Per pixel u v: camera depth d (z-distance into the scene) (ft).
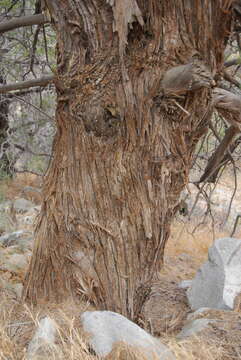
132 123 9.43
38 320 9.73
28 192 28.60
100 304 10.18
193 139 10.11
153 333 11.50
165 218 10.30
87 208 9.98
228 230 24.35
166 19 8.90
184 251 20.74
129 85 9.25
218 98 9.91
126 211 9.87
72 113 9.82
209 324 10.56
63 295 10.29
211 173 14.38
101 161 9.80
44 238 10.51
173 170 9.95
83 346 8.69
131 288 10.24
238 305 13.16
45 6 10.07
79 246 10.14
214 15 8.78
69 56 9.73
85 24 9.34
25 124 27.45
